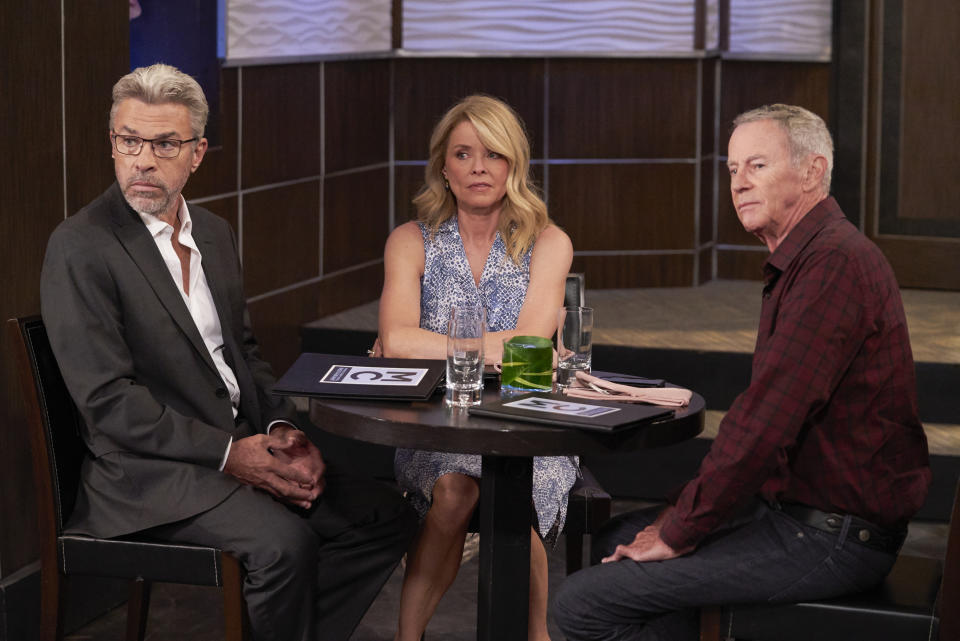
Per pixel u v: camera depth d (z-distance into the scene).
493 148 2.99
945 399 4.71
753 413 2.30
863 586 2.38
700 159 6.44
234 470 2.62
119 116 2.65
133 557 2.56
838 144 6.42
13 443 3.14
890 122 6.31
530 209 3.08
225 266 2.92
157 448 2.57
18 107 3.09
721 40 6.56
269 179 5.03
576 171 6.31
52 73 3.20
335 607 2.71
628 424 2.23
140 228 2.69
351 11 5.57
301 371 2.60
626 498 4.64
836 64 6.35
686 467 4.57
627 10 6.19
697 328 5.38
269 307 5.09
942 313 5.73
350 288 5.75
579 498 2.93
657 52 6.26
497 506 2.47
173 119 2.66
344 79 5.58
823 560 2.34
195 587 3.74
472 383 2.41
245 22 4.77
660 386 2.63
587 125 6.28
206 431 2.61
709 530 2.35
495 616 2.52
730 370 4.89
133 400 2.56
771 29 6.45
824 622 2.35
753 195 2.44
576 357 2.59
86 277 2.58
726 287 6.56
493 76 6.13
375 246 5.98
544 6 6.09
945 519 4.37
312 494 2.71
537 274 3.08
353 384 2.49
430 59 6.03
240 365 2.86
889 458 2.38
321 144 5.43
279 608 2.51
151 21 4.16
